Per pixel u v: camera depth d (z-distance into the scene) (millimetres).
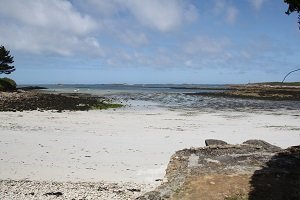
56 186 15023
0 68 80562
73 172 17297
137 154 20984
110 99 72938
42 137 25922
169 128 31703
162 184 12547
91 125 32844
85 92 108812
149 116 41281
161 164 18844
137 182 15867
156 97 85688
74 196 13758
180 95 96625
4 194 13781
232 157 14766
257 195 11180
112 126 32438
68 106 50812
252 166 13586
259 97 84938
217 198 11125
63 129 30062
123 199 13516
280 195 11125
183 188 11875
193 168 13547
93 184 15445
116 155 20688
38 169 17688
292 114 45469
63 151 21500
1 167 17891
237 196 11188
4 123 32938
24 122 33969
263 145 17312
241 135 28484
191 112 46969
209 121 37312
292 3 13117
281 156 14812
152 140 25438
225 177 12508
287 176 12453
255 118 40531
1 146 22531
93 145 23375
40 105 50156
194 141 25312
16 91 74688
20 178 16219
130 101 69125
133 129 30750
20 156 20141
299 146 16266
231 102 68812
